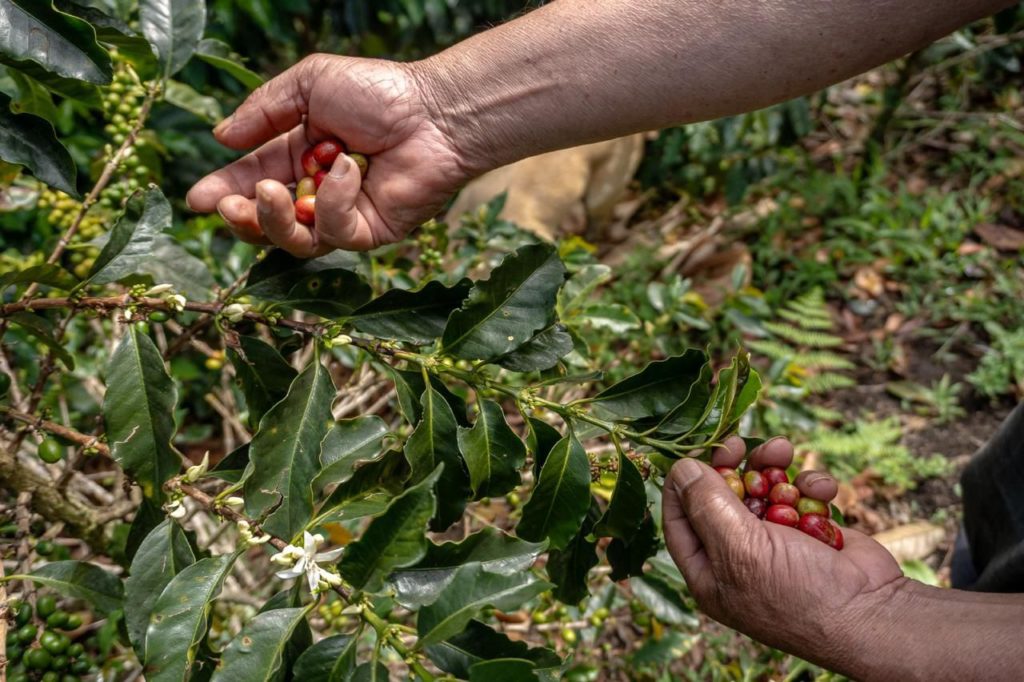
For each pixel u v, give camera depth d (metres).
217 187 0.69
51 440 0.68
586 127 0.66
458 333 0.61
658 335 1.19
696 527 0.60
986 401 1.49
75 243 0.80
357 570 0.52
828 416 1.39
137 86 0.80
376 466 0.59
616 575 0.66
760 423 1.12
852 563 0.59
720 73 0.63
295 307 0.66
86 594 0.66
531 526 0.61
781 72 0.63
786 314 1.50
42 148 0.62
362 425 0.60
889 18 0.61
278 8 1.49
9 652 0.65
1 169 0.68
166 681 0.53
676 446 0.62
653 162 1.76
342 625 0.85
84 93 0.66
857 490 1.33
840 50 0.62
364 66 0.66
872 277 1.67
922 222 1.69
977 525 0.89
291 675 0.56
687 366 0.62
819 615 0.58
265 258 0.67
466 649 0.55
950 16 0.62
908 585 0.59
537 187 1.62
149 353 0.62
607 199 1.71
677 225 1.80
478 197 1.63
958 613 0.57
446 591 0.51
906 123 1.94
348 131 0.67
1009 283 1.59
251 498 0.58
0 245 1.31
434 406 0.61
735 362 0.57
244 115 0.68
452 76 0.66
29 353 1.05
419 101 0.67
